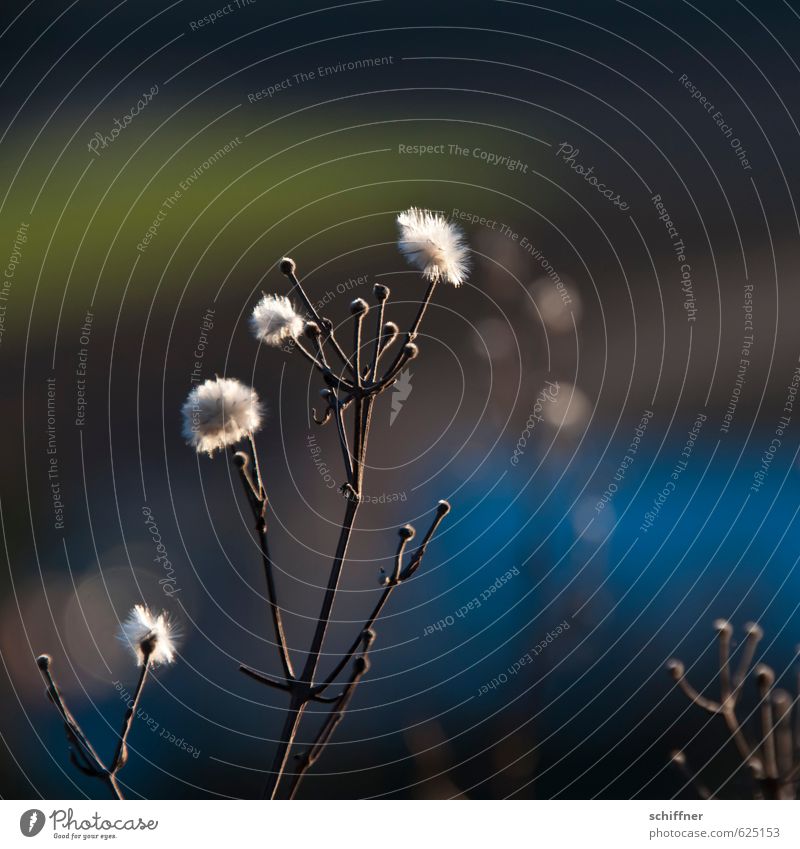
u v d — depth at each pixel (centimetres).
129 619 37
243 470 37
